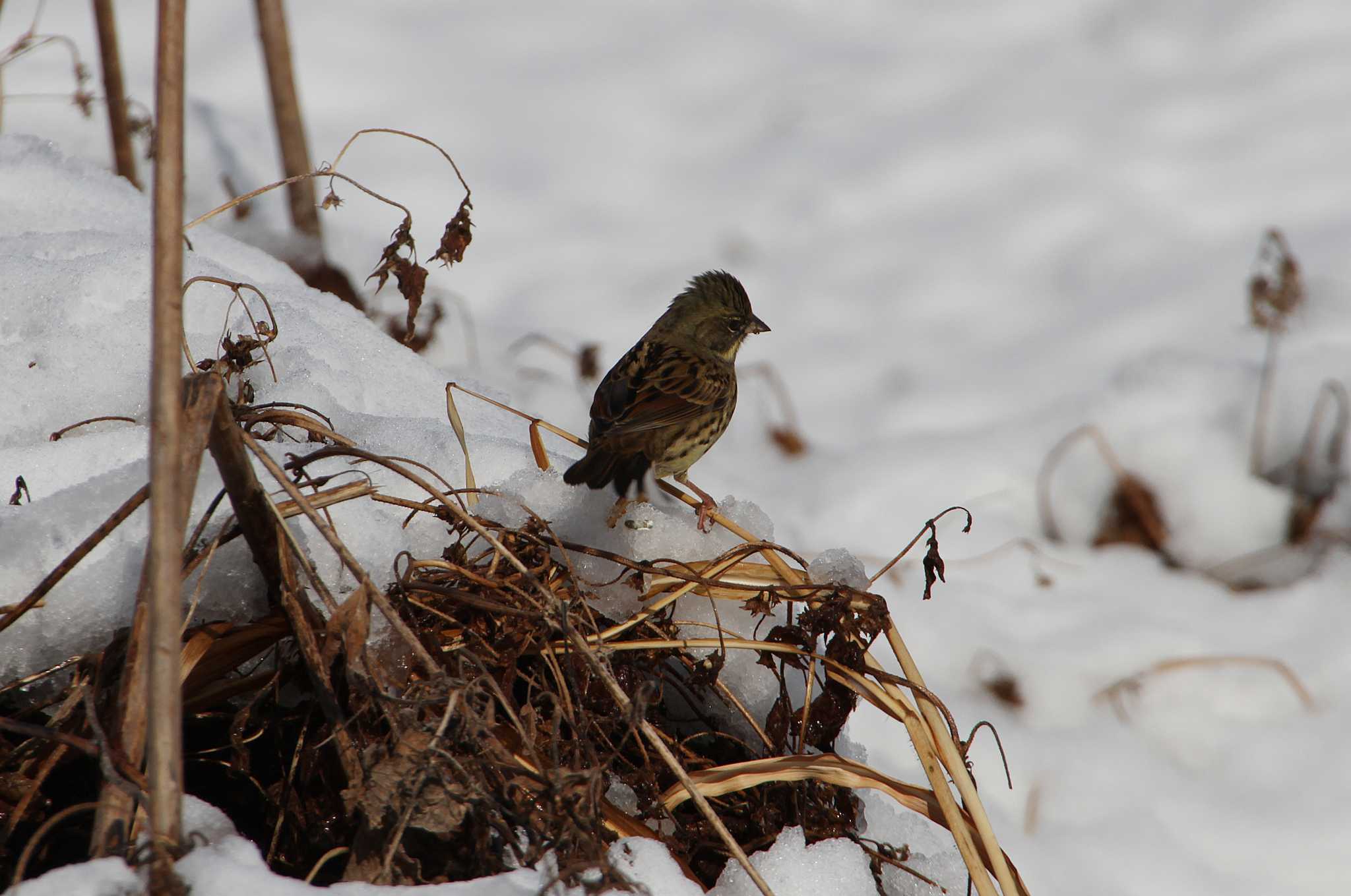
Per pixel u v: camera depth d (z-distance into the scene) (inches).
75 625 200.5
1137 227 641.0
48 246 309.3
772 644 225.8
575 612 219.0
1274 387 526.6
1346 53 722.8
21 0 646.5
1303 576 466.9
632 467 254.5
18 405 260.7
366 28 740.0
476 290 613.6
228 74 668.7
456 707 181.9
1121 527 495.5
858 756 265.0
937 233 654.5
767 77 754.8
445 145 682.8
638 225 662.5
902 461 521.7
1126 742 390.6
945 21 788.6
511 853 195.2
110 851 161.8
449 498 234.7
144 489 190.4
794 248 653.3
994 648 421.1
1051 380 562.3
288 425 257.3
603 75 746.2
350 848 189.9
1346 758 382.6
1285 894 341.4
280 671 204.7
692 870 216.1
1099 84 728.3
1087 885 340.5
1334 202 636.7
